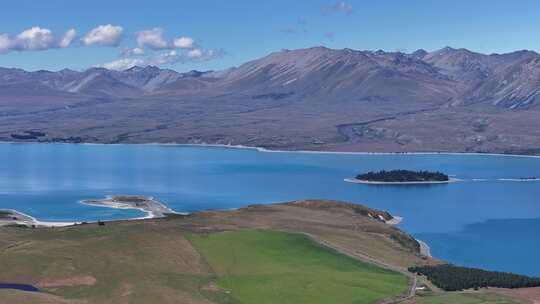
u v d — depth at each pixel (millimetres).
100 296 133625
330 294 138875
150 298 133125
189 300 133250
